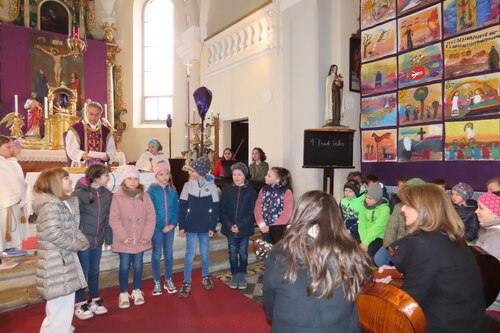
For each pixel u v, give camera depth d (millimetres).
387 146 6145
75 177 4656
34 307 3695
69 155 5066
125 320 3424
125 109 11984
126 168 3783
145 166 6633
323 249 1411
